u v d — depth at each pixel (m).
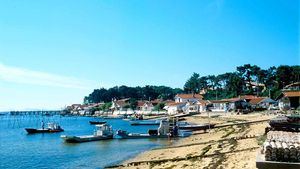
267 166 10.80
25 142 68.50
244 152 31.67
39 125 152.62
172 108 169.25
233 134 56.25
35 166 41.78
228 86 181.25
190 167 29.59
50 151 54.06
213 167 27.03
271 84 163.50
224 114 115.25
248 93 162.12
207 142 47.62
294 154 10.83
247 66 170.75
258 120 74.50
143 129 100.94
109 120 164.62
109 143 62.06
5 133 96.94
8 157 48.75
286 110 82.50
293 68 142.50
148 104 199.12
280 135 16.52
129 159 43.00
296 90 87.00
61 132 95.06
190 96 180.00
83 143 63.03
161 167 32.44
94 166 39.84
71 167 40.06
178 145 52.00
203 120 108.38
